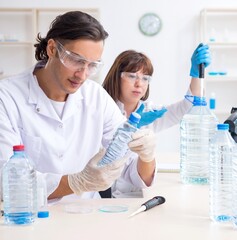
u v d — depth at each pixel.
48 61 1.38
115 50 4.36
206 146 1.54
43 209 1.15
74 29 1.18
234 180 1.04
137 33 4.35
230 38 4.33
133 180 1.50
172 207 1.16
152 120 1.54
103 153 1.25
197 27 4.36
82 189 1.24
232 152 1.07
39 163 1.44
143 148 1.32
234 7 4.17
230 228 0.97
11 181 1.07
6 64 4.34
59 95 1.46
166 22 4.36
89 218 1.06
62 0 4.31
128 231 0.95
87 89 1.58
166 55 4.36
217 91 4.41
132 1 4.33
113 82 2.16
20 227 0.99
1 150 1.27
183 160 1.55
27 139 1.40
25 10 4.25
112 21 4.34
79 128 1.54
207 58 1.75
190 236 0.91
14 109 1.39
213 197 1.05
